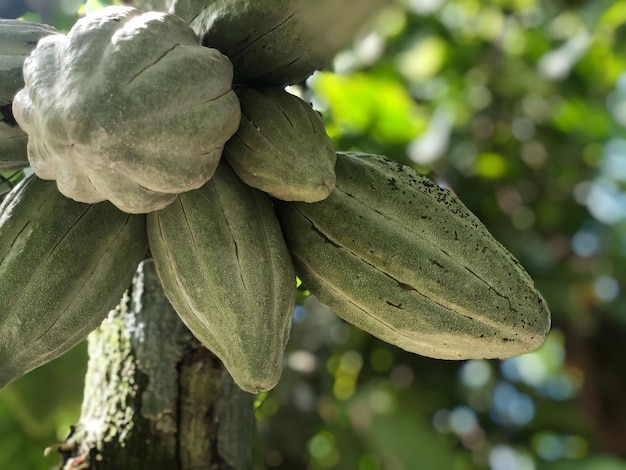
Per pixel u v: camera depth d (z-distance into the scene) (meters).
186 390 0.75
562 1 1.38
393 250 0.65
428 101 1.37
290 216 0.66
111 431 0.74
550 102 1.40
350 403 1.20
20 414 0.90
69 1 0.91
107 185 0.58
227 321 0.62
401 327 0.66
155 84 0.58
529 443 1.34
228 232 0.63
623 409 1.33
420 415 1.21
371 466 1.19
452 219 0.66
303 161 0.63
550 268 1.30
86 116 0.56
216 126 0.60
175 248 0.63
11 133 0.65
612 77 1.41
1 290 0.63
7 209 0.65
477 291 0.65
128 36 0.58
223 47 0.65
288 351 1.21
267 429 1.17
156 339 0.76
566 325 1.35
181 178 0.59
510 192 1.37
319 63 0.66
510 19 1.40
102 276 0.64
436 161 1.27
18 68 0.65
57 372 0.89
